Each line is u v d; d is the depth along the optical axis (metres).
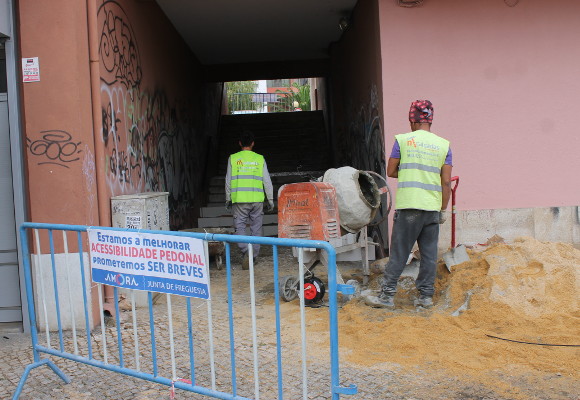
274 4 8.68
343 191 5.14
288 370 3.80
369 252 7.27
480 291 4.80
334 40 11.46
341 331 4.50
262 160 7.42
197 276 2.92
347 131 10.53
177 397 3.46
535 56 6.53
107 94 5.67
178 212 9.48
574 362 3.71
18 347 4.57
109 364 3.41
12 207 5.01
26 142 4.92
